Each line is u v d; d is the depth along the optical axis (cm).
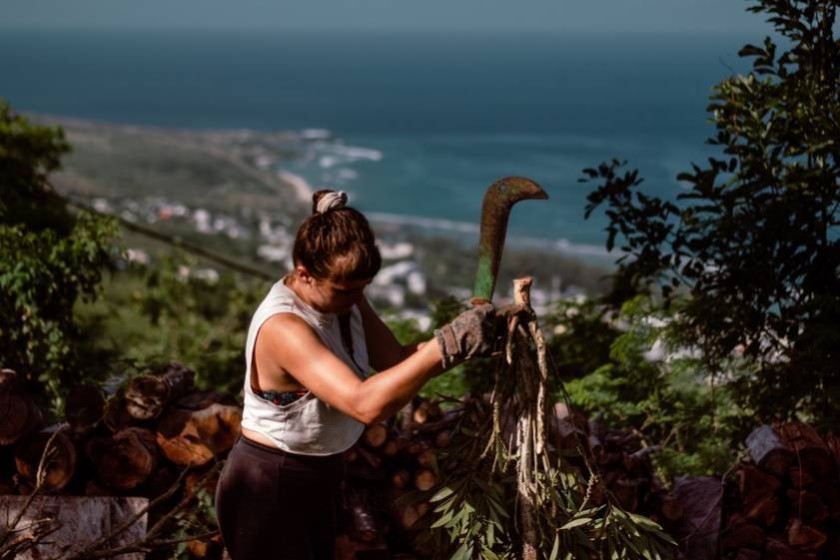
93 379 514
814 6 447
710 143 470
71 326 541
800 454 364
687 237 482
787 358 492
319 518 269
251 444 261
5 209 660
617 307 570
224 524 271
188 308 1266
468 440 296
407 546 354
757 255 461
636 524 288
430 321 640
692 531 369
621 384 519
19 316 499
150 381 361
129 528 327
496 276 265
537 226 11606
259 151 18300
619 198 494
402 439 366
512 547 286
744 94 459
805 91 441
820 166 452
